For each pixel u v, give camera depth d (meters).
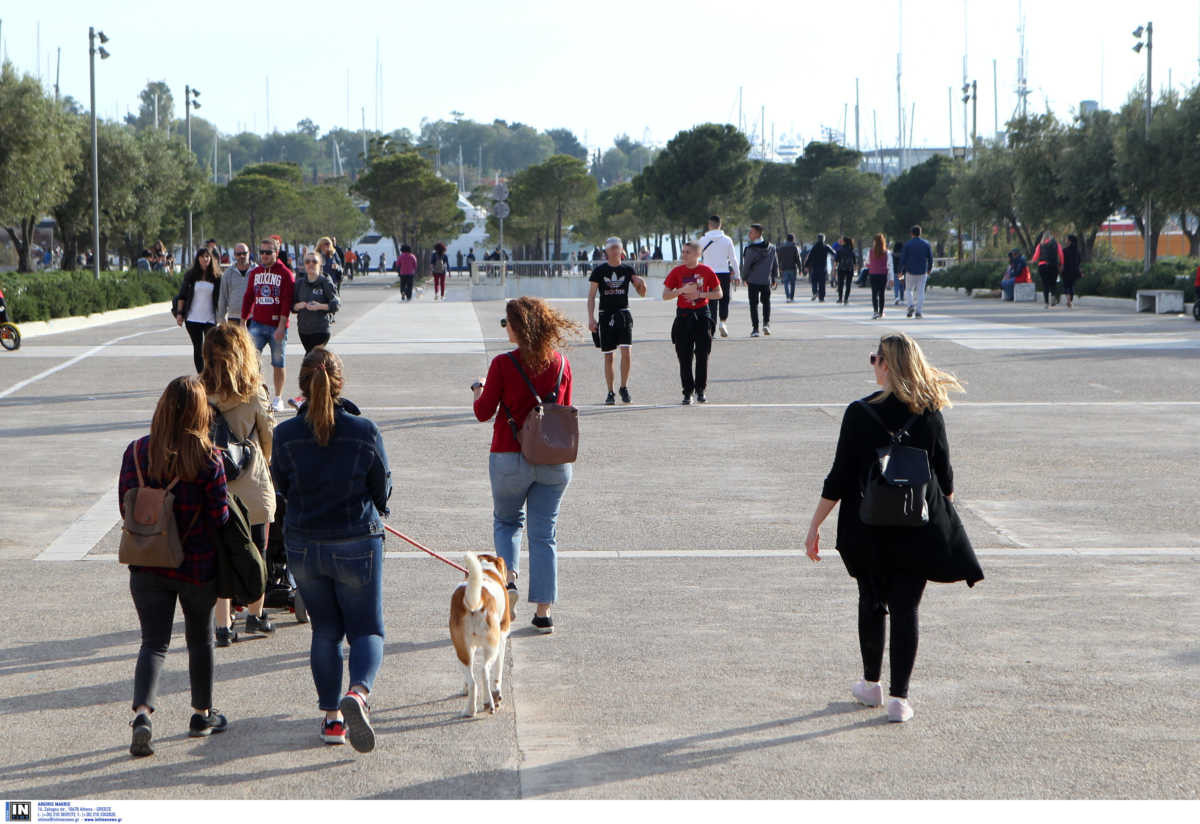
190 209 95.81
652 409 21.62
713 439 18.53
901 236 121.38
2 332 33.25
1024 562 11.52
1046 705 7.87
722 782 6.71
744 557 11.75
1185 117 56.28
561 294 73.56
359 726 6.86
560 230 124.75
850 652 8.95
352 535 7.39
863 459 7.65
